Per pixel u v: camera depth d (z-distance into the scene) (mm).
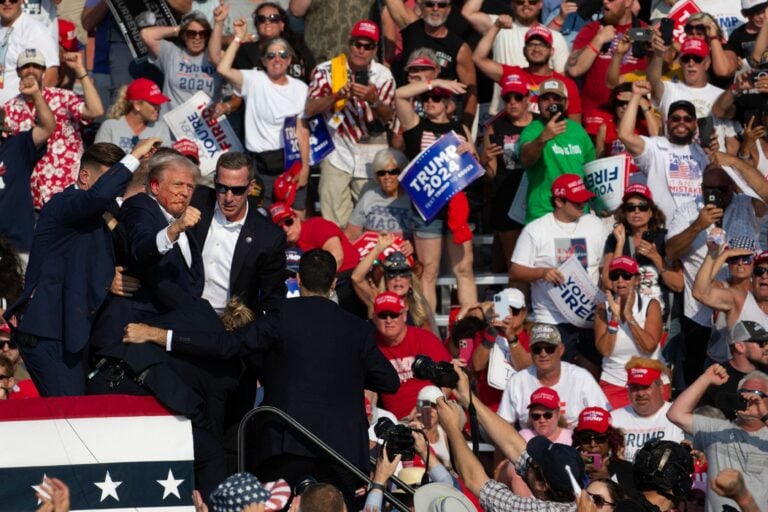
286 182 42531
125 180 30578
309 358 29828
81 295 31000
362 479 29359
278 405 29750
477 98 48219
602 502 25688
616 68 46094
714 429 33875
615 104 45594
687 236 41125
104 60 50188
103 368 30328
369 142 45406
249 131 45250
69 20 52625
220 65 45344
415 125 43938
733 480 30656
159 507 29094
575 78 48219
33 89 41750
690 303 42031
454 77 46719
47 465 28750
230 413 31844
